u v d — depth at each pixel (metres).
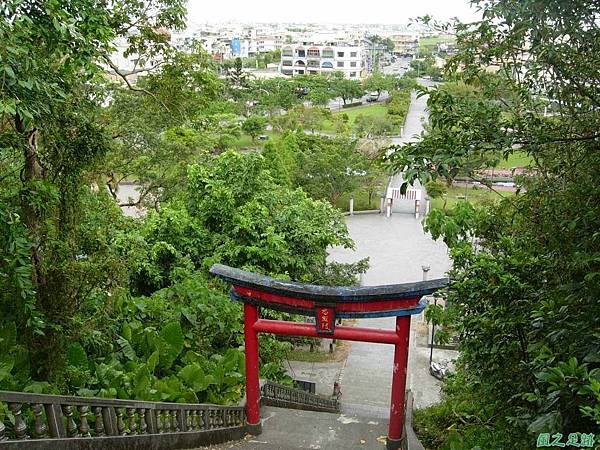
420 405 19.52
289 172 39.72
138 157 23.84
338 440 10.27
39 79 6.16
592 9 4.81
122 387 9.21
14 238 6.61
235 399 11.26
